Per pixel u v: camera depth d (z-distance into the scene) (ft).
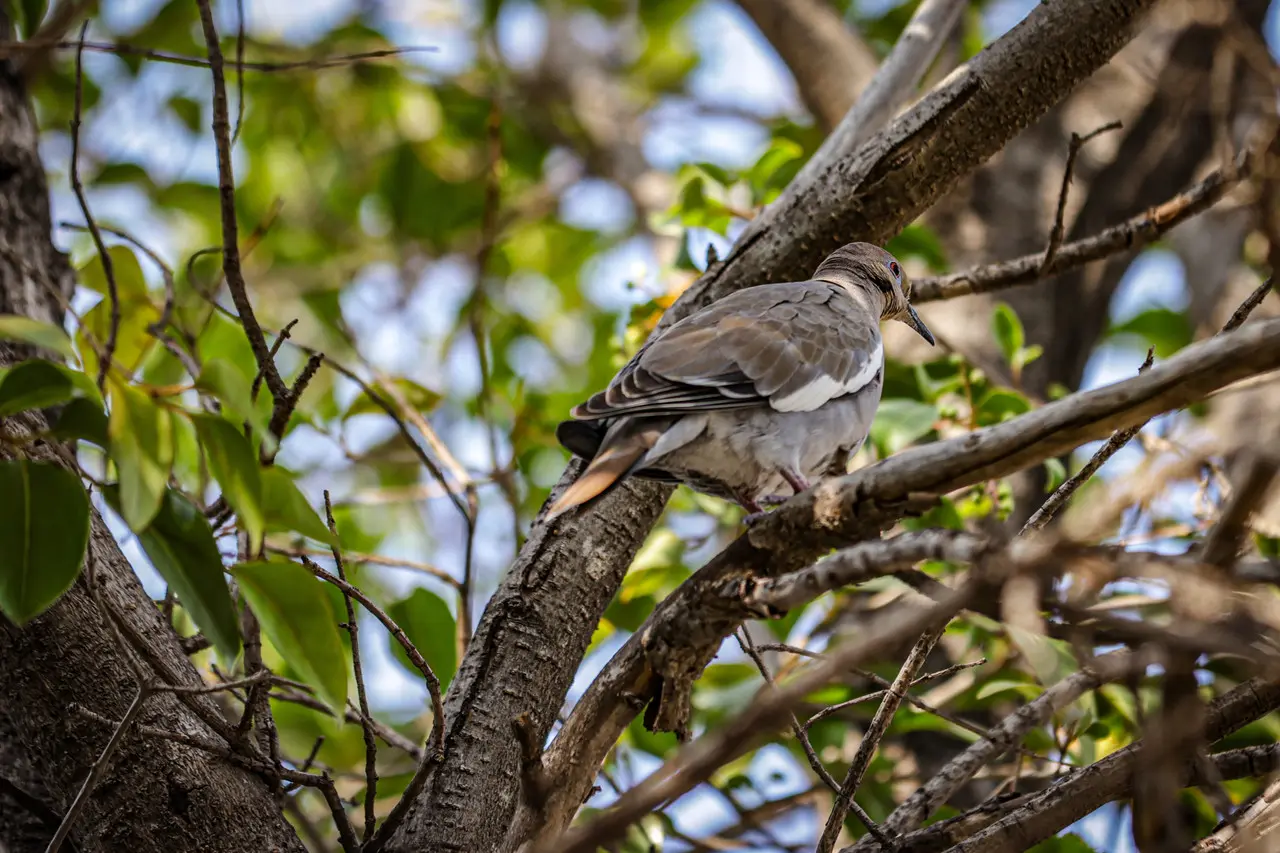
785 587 20.72
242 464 19.67
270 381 25.17
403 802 24.08
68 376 19.40
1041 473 45.73
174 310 35.78
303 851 24.88
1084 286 52.60
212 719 23.49
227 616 21.07
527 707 27.71
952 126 32.42
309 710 37.55
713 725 36.40
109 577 26.30
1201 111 50.42
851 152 33.24
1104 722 33.22
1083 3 32.55
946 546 18.15
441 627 34.22
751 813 36.19
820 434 29.96
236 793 24.79
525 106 69.31
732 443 28.60
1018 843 24.98
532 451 49.26
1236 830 24.44
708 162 42.04
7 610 19.49
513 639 28.30
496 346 51.31
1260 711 25.73
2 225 33.86
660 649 22.85
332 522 24.52
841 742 36.65
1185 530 33.14
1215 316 56.65
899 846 25.80
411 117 65.51
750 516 25.13
